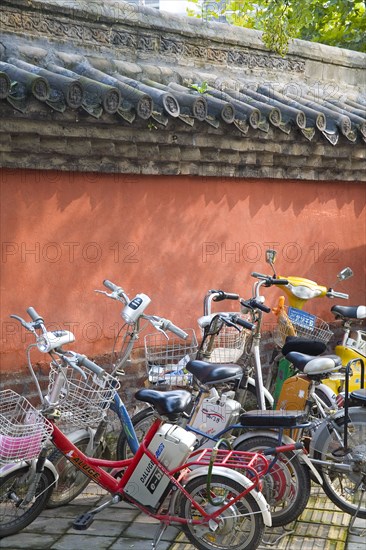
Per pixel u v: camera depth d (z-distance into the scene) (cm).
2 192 589
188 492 494
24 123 564
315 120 753
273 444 525
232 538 494
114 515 556
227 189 750
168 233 705
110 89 575
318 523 544
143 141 640
